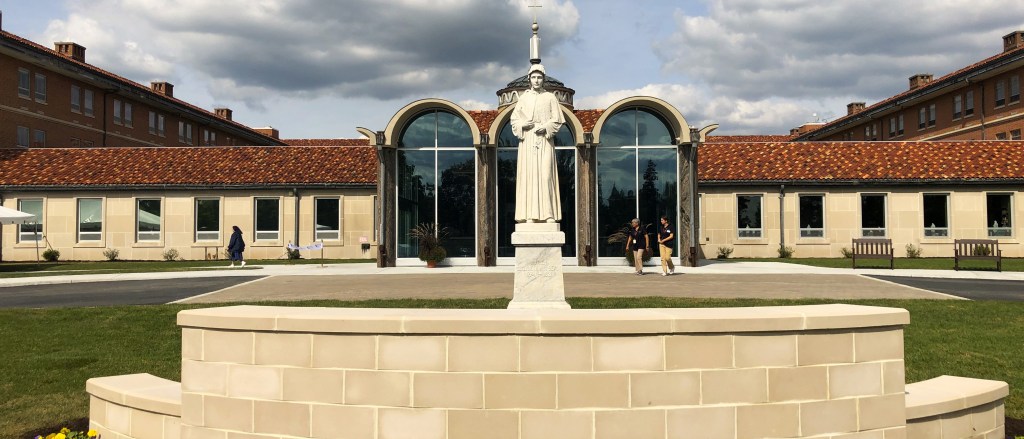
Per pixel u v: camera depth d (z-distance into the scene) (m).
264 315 6.04
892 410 6.18
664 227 22.11
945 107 46.12
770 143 37.41
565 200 26.25
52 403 8.76
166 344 11.68
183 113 53.16
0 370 10.23
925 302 14.52
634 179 26.42
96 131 45.34
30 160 36.81
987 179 32.69
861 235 33.69
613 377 5.74
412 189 26.62
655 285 18.30
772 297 15.22
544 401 5.74
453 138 26.59
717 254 34.03
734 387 5.83
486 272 23.56
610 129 26.47
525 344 5.74
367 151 37.81
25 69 39.94
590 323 5.71
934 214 33.59
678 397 5.78
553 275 11.16
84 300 16.62
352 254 35.06
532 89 11.59
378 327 5.79
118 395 7.17
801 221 34.22
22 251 35.09
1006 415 8.05
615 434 5.74
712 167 35.06
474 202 26.48
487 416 5.74
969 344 11.05
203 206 35.41
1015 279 20.45
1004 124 40.22
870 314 6.09
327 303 14.40
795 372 5.91
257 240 35.19
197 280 21.44
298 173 35.75
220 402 6.14
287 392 5.97
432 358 5.77
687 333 5.80
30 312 14.17
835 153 35.69
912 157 34.75
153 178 35.31
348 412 5.86
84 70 42.69
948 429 6.73
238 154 37.81
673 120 25.94
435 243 25.81
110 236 35.06
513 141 26.52
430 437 5.77
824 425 5.97
